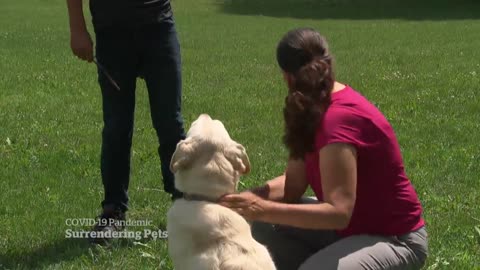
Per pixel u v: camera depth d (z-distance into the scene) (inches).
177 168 150.2
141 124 392.2
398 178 152.3
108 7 214.7
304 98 144.2
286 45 147.1
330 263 147.4
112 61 217.6
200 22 1190.9
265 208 146.3
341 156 142.3
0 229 231.9
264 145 344.2
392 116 408.2
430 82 526.9
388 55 714.8
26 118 406.9
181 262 145.3
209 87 529.0
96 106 445.7
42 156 319.6
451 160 313.4
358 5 1466.5
